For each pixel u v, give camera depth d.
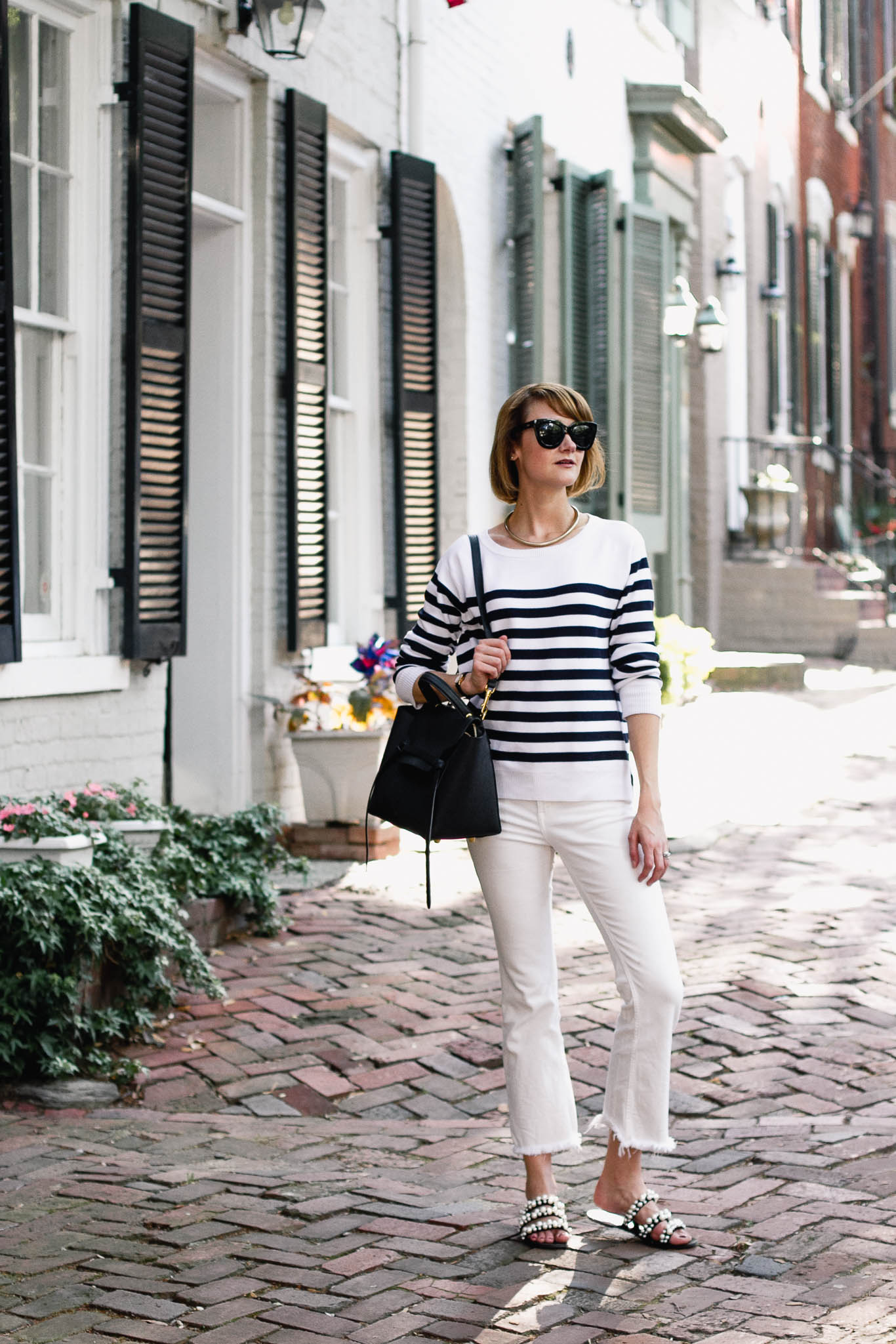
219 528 8.19
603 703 3.34
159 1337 2.96
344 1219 3.63
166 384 6.92
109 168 6.73
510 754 3.35
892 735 12.51
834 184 23.25
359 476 9.49
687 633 14.26
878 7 25.61
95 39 6.64
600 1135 4.50
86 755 6.58
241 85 8.09
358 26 9.22
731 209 18.97
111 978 5.23
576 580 3.34
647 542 13.48
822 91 22.45
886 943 6.45
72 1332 2.99
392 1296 3.15
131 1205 3.75
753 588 18.20
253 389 8.26
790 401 20.95
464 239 11.02
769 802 9.89
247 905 6.53
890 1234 3.41
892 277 26.62
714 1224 3.54
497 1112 4.79
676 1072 5.02
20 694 6.06
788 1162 4.03
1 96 5.80
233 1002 5.61
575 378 12.46
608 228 12.66
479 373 11.35
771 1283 3.16
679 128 14.88
